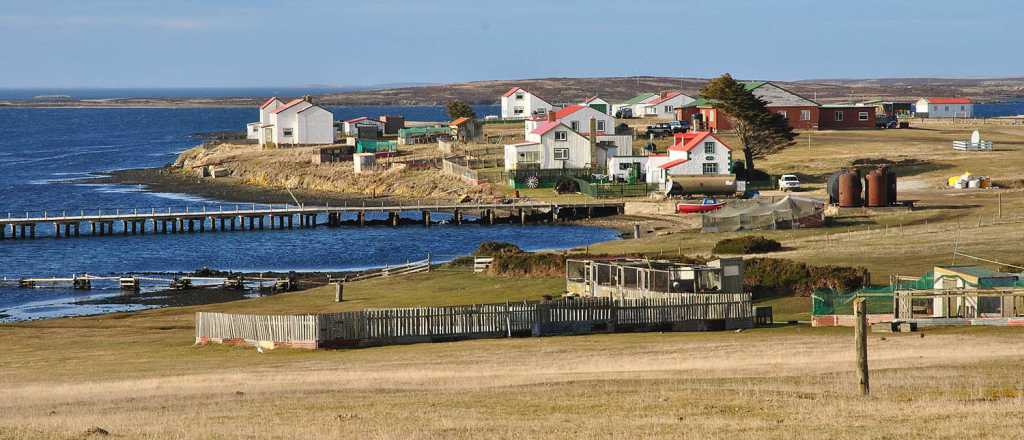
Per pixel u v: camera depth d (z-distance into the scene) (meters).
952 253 102.62
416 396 50.69
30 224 159.88
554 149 195.62
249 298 108.19
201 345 74.38
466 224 169.62
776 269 90.62
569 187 183.00
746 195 169.50
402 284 105.38
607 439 40.16
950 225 123.81
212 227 167.62
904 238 114.81
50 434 42.66
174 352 72.06
